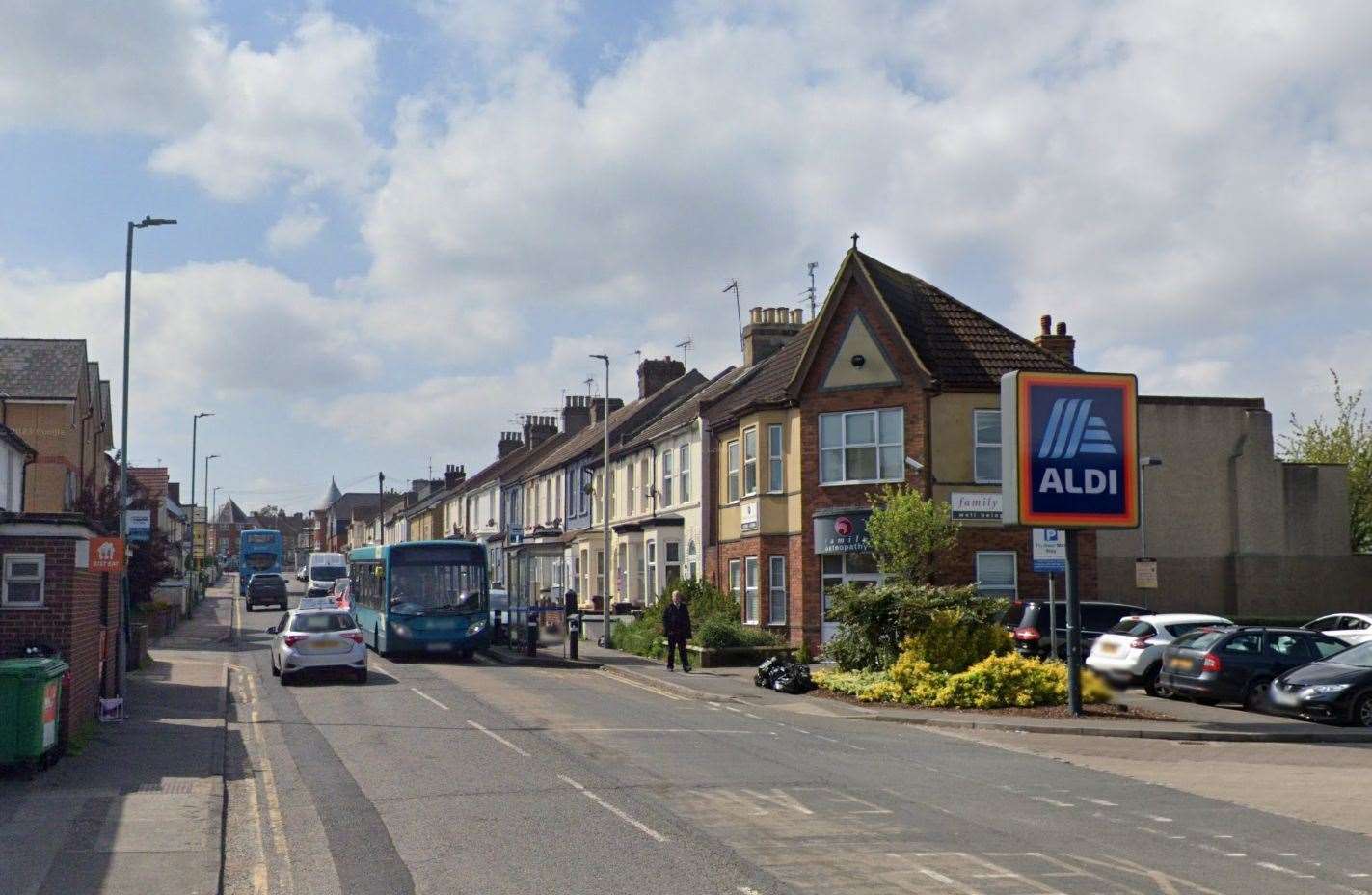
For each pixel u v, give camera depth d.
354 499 174.50
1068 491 22.17
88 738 17.25
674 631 30.47
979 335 35.00
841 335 34.44
